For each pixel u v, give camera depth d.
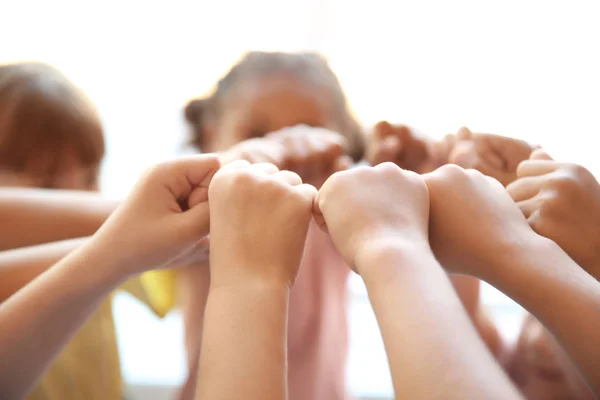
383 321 0.37
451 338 0.35
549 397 0.62
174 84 1.06
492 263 0.43
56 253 0.51
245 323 0.40
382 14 1.04
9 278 0.50
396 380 0.35
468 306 0.72
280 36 1.06
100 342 0.76
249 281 0.42
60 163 0.76
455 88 1.03
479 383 0.33
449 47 1.03
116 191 1.03
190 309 0.75
